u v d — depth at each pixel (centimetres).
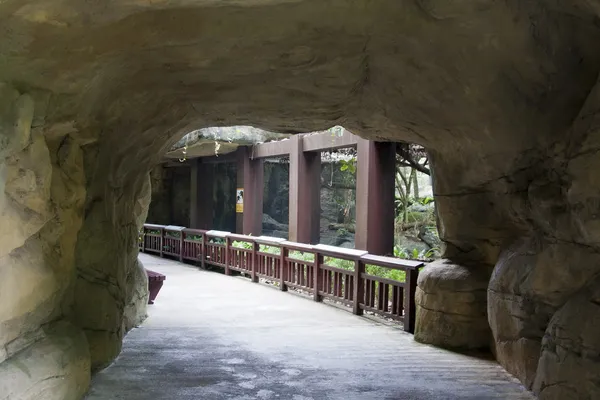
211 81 381
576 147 318
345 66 366
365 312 739
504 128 399
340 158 1272
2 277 254
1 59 235
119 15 247
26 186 260
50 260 321
